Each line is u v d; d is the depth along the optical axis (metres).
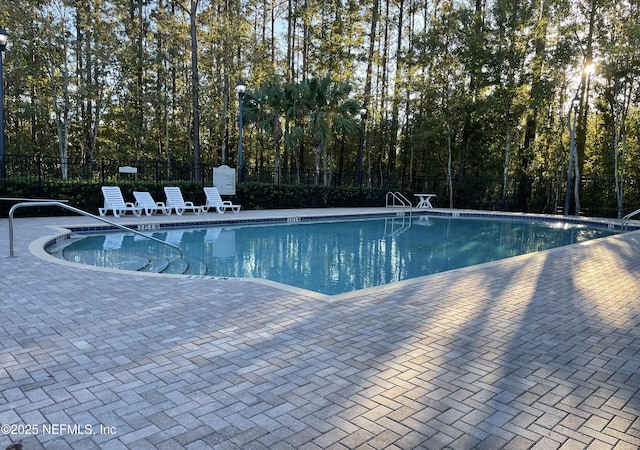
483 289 4.75
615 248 8.03
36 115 19.62
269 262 7.46
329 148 22.75
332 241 10.11
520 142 20.25
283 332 3.24
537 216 15.70
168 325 3.33
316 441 1.88
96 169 15.55
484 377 2.57
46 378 2.40
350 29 19.59
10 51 15.62
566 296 4.53
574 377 2.61
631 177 16.19
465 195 19.97
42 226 8.91
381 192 19.31
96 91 17.30
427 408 2.20
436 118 18.61
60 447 1.79
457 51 18.34
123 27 17.30
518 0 16.45
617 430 2.04
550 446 1.89
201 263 7.19
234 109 21.92
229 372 2.54
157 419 2.03
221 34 18.30
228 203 14.45
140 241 8.94
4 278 4.65
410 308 3.95
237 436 1.91
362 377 2.53
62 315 3.49
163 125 21.62
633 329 3.51
